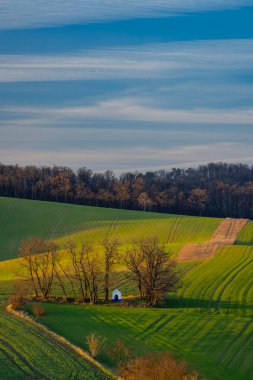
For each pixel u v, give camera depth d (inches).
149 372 2554.1
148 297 4357.8
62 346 3164.4
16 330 3437.5
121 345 3125.0
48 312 4010.8
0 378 2618.1
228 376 2856.8
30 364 2837.1
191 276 4958.2
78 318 3873.0
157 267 4372.5
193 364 3002.0
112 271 5152.6
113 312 4074.8
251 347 3292.3
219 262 5369.1
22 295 4249.5
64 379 2647.6
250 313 4037.9
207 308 4183.1
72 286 4549.7
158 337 3469.5
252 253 5659.5
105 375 2728.8
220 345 3329.2
